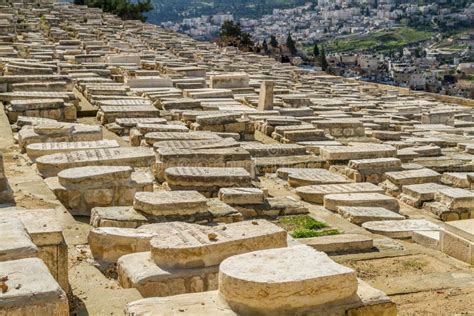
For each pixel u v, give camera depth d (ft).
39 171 44.75
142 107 72.49
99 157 46.47
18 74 84.69
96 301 26.89
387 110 97.25
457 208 50.98
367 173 58.39
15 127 59.98
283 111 82.48
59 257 27.73
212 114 71.46
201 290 27.96
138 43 157.99
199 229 30.91
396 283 33.94
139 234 32.53
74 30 172.24
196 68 111.55
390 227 43.91
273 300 22.76
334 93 112.37
